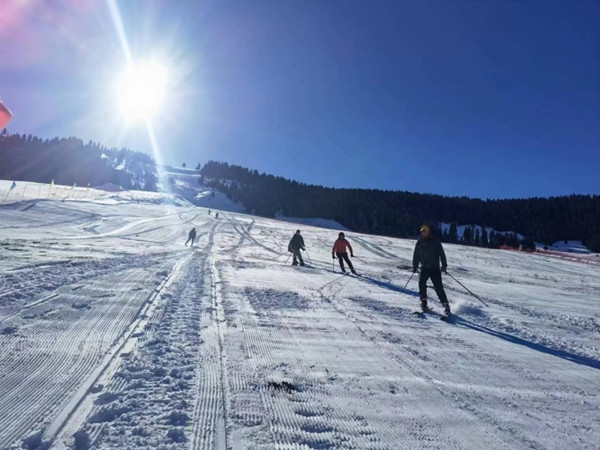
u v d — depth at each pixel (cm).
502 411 320
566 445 271
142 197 7469
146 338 430
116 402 282
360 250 3167
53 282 696
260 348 433
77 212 3788
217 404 292
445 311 705
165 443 238
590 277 2191
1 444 225
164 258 1326
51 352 372
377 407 311
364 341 496
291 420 278
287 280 1030
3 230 2011
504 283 1516
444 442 265
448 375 396
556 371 435
